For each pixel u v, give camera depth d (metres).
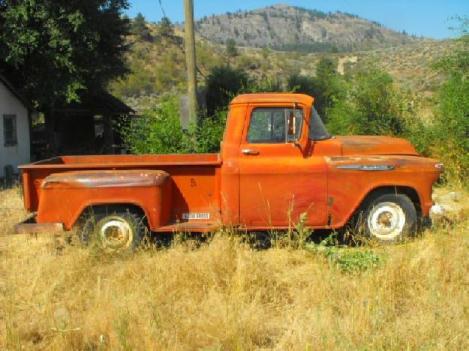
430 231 7.89
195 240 7.50
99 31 24.19
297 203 7.51
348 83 14.52
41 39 22.23
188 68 13.59
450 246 6.64
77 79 23.28
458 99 12.30
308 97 7.71
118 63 26.69
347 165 7.53
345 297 5.56
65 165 7.55
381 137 8.37
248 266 6.14
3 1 21.86
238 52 122.00
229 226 7.43
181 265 6.28
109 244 7.37
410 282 5.78
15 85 24.11
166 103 14.63
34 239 8.02
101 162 8.86
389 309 5.20
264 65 107.62
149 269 6.41
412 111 13.80
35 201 7.55
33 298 5.78
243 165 7.45
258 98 7.59
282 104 7.56
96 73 24.97
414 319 4.93
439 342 4.43
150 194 7.31
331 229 7.69
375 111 13.91
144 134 14.20
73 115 31.36
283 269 6.47
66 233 7.75
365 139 8.08
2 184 17.59
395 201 7.74
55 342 4.77
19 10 21.17
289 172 7.46
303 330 4.81
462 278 5.87
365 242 7.54
